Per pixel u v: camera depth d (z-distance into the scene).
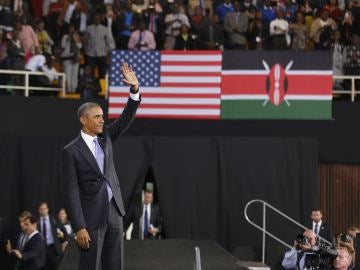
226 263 15.84
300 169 25.58
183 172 25.47
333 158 25.84
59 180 25.62
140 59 25.69
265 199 25.59
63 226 24.58
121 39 28.73
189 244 18.77
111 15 28.86
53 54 28.89
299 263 17.53
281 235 25.52
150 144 25.42
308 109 25.61
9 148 25.52
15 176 25.58
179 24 28.77
